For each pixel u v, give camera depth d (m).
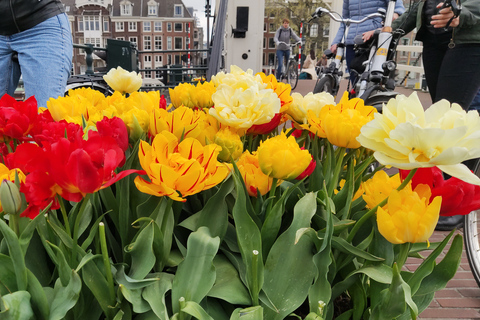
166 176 0.69
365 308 0.93
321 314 0.76
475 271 2.59
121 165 0.85
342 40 5.76
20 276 0.65
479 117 0.70
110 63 6.13
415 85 13.94
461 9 2.66
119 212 0.83
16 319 0.62
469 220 2.65
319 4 30.48
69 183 0.63
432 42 3.31
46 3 2.49
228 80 1.15
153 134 0.97
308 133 1.24
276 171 0.81
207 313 0.74
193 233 0.79
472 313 2.42
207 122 1.14
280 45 12.80
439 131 0.65
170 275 0.79
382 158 0.71
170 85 8.77
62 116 1.02
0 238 0.82
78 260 0.73
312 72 19.08
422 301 0.85
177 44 58.34
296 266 0.83
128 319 0.74
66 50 2.61
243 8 9.88
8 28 2.46
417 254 1.04
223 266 0.88
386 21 4.34
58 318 0.65
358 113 0.92
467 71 2.94
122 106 1.05
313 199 0.87
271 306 0.77
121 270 0.75
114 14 57.09
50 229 0.78
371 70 4.31
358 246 0.87
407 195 0.74
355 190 1.05
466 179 0.67
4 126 0.90
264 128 1.12
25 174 0.79
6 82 2.68
